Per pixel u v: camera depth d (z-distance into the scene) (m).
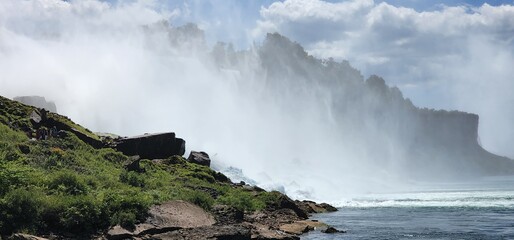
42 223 24.92
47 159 37.47
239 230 28.64
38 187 28.19
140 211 28.72
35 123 52.59
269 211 42.47
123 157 48.47
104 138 57.81
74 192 29.06
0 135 42.50
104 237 25.59
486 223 41.12
